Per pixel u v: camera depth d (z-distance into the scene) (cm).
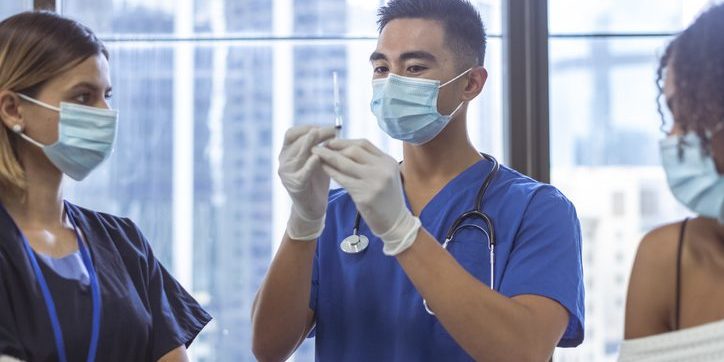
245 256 293
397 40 183
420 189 191
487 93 301
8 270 160
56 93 167
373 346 178
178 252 293
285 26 297
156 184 294
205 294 292
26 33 167
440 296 158
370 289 180
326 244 188
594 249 300
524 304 169
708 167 127
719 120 126
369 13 298
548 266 174
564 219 180
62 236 173
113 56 296
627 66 303
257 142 295
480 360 163
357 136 295
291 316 177
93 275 170
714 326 125
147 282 182
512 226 180
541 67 298
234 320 292
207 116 295
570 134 302
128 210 293
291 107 296
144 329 172
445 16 184
